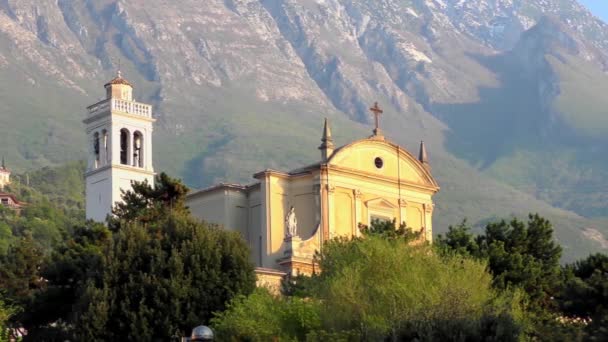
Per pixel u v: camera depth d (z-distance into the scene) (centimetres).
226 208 9862
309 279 7462
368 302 6831
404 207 10075
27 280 8462
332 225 9606
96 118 11206
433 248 7575
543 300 8050
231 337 6750
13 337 7675
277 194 9738
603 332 6706
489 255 8156
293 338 6769
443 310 6241
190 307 7425
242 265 7744
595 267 8556
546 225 8769
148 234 7800
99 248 8012
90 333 7281
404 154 10169
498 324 6003
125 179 10988
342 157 9800
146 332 7288
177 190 8856
